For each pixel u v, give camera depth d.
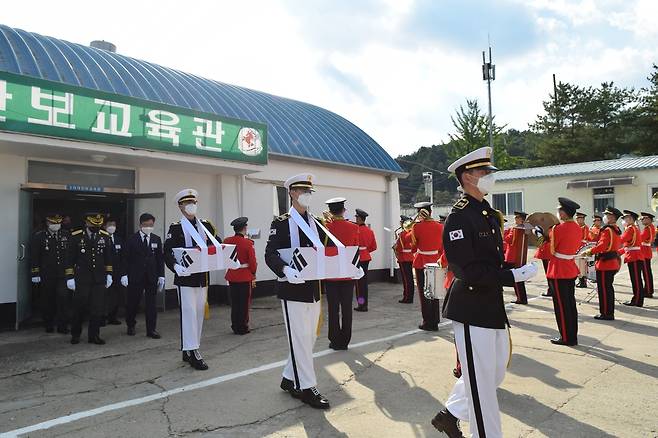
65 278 7.29
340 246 4.45
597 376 5.25
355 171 13.42
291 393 4.71
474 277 3.16
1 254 7.94
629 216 10.05
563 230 6.63
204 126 9.01
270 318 8.85
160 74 11.09
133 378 5.37
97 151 7.72
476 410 3.18
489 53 26.38
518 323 8.16
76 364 5.95
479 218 3.31
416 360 5.94
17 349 6.71
